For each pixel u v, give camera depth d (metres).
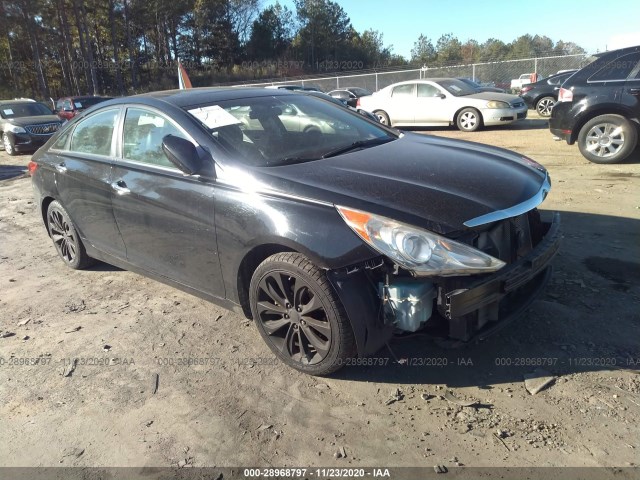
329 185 2.76
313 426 2.56
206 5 63.62
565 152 9.16
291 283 2.87
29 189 9.00
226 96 3.79
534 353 2.98
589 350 2.97
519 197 2.78
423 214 2.49
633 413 2.46
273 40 74.75
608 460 2.21
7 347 3.54
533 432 2.40
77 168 4.23
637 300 3.46
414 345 3.14
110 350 3.41
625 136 7.51
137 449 2.50
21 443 2.60
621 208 5.40
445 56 79.81
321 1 78.69
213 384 2.96
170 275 3.67
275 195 2.83
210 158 3.16
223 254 3.12
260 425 2.60
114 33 49.41
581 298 3.53
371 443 2.42
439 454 2.32
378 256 2.50
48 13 44.38
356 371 2.96
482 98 13.54
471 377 2.83
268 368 3.08
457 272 2.42
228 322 3.67
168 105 3.55
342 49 79.81
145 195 3.54
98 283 4.55
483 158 3.29
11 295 4.41
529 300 2.95
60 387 3.04
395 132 4.06
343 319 2.64
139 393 2.93
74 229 4.59
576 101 7.87
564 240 4.57
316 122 3.81
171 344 3.43
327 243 2.59
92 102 19.28
